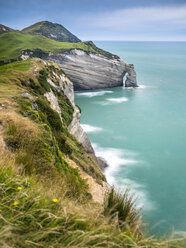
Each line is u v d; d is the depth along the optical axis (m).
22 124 8.75
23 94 14.77
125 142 43.31
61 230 2.88
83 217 3.37
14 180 3.76
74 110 31.75
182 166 34.81
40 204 3.33
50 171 7.30
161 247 2.82
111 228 3.17
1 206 3.04
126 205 4.15
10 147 7.31
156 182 29.84
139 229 3.62
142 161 35.69
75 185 7.13
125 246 2.81
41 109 15.26
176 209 24.38
